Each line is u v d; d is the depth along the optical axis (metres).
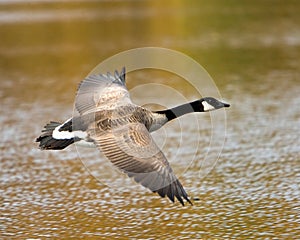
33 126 19.56
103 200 14.17
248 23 38.53
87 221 13.09
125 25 38.50
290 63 27.86
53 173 15.90
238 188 14.57
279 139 17.81
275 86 23.81
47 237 12.38
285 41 32.91
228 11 42.94
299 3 45.66
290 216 13.02
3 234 12.52
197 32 35.94
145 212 13.47
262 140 17.78
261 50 30.80
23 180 15.45
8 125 19.73
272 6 44.81
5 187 15.01
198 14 42.00
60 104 22.06
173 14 42.12
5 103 22.38
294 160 16.19
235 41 33.16
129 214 13.39
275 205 13.58
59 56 30.41
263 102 21.62
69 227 12.83
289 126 18.97
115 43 33.12
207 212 13.38
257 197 14.03
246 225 12.70
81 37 35.25
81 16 41.84
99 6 46.06
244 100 22.00
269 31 35.81
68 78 26.00
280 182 14.80
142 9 44.44
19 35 36.19
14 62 29.55
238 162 16.22
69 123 9.80
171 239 12.16
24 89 24.34
